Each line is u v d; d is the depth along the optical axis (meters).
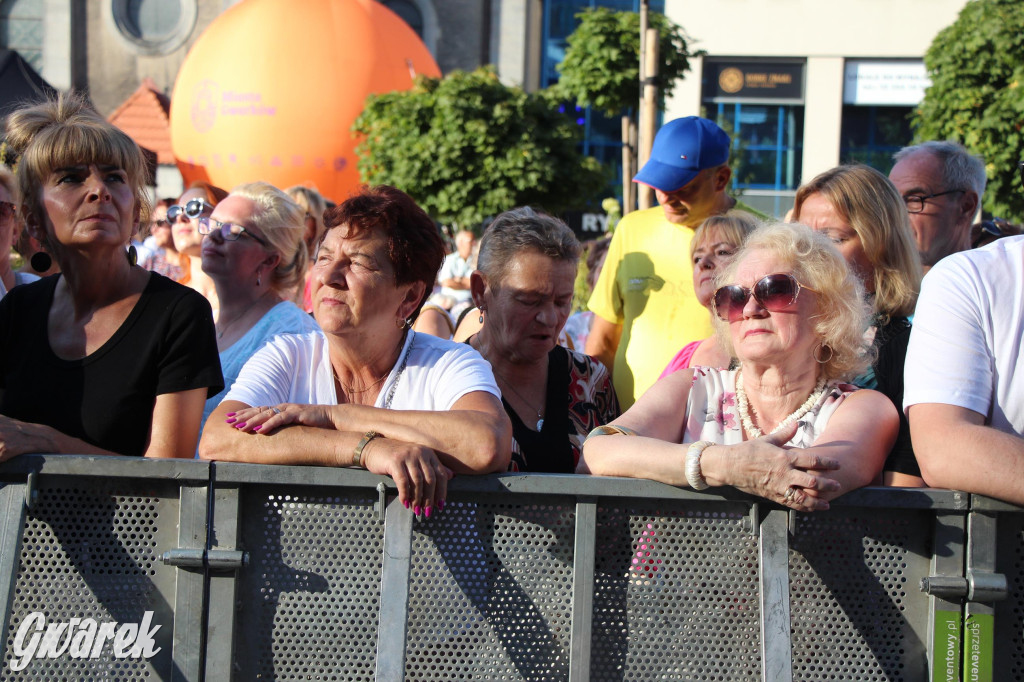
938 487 3.07
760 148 28.31
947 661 3.01
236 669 3.10
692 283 6.04
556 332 4.31
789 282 3.29
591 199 21.14
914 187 5.52
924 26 27.45
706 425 3.49
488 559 3.12
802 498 2.86
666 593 3.10
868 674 3.07
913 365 3.26
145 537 3.11
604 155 33.19
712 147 6.00
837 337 3.39
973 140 18.48
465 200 19.00
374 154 19.16
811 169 27.97
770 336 3.33
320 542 3.11
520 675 3.11
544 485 3.06
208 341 3.64
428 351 3.68
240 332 5.13
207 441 3.21
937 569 3.02
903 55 27.62
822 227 4.32
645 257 6.23
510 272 4.23
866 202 4.28
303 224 5.51
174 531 3.11
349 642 3.11
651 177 6.01
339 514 3.11
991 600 2.98
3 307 3.80
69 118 3.71
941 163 5.53
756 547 3.06
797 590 3.07
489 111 19.11
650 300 6.12
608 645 3.10
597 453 3.20
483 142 18.77
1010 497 2.93
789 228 3.44
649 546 3.10
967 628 3.00
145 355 3.55
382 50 20.69
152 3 34.56
